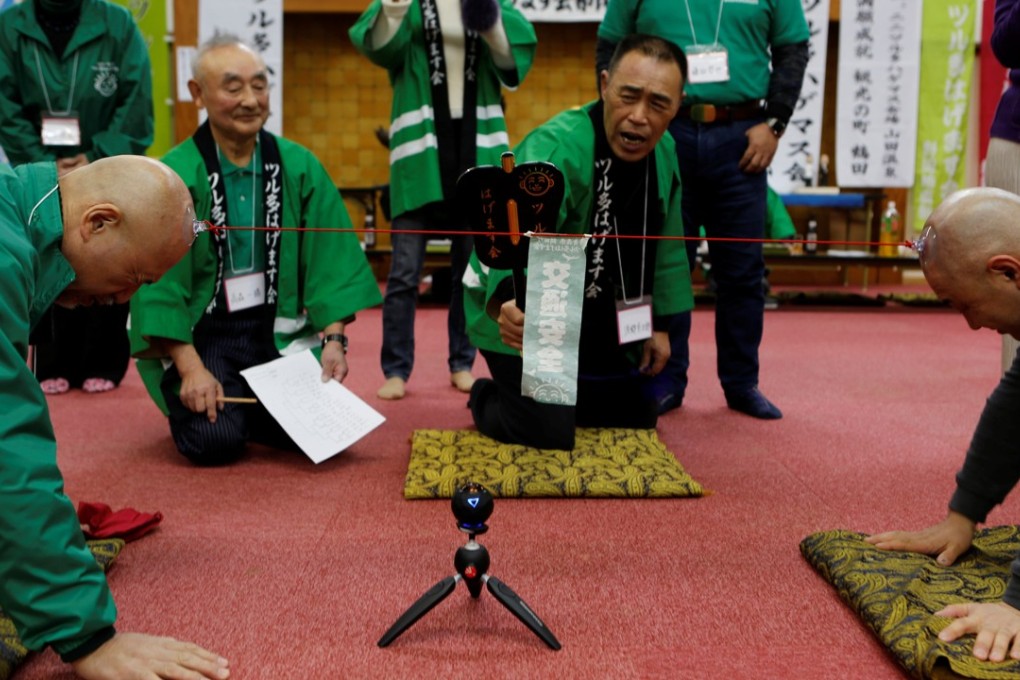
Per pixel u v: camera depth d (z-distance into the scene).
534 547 1.82
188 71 7.03
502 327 1.93
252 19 6.84
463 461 2.33
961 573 1.54
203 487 2.25
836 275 8.33
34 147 3.51
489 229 1.64
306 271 2.62
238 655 1.37
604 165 2.43
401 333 3.42
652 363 2.65
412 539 1.87
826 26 7.05
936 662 1.24
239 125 2.45
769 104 2.98
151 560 1.75
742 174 3.00
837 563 1.63
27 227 1.26
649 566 1.73
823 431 2.87
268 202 2.54
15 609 1.15
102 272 1.33
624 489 2.14
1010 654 1.23
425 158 3.28
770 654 1.39
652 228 2.53
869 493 2.21
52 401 3.35
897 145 7.25
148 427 2.94
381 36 3.23
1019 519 1.99
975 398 3.43
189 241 1.37
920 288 8.00
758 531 1.93
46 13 3.46
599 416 2.66
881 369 4.09
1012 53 2.03
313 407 2.47
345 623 1.48
